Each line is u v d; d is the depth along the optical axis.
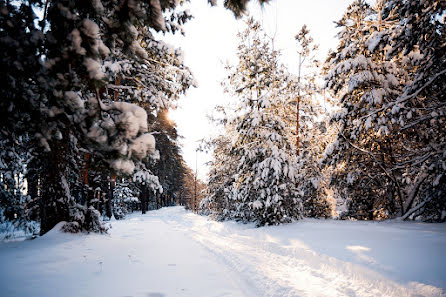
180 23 9.96
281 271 5.56
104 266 5.47
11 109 3.36
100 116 3.31
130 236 10.16
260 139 14.21
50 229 8.10
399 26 10.20
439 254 5.16
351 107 12.51
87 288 4.20
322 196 17.84
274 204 13.07
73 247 6.73
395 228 8.80
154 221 19.42
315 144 16.84
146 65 10.83
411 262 4.85
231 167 19.42
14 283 4.07
